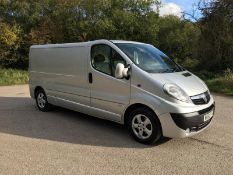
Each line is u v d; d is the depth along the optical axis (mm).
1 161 4988
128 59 6047
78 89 7125
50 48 8047
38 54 8516
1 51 28938
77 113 8344
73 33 31438
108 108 6398
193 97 5578
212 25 19656
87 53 6828
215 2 19562
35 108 9070
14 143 5855
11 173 4559
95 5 31266
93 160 5055
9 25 29953
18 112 8523
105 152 5422
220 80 14398
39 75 8516
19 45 30266
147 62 6258
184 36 31078
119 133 6516
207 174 4582
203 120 5648
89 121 7492
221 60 19516
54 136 6309
